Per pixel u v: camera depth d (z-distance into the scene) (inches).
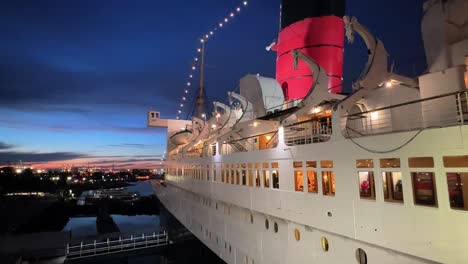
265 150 645.3
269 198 625.0
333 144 460.4
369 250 415.8
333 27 886.4
